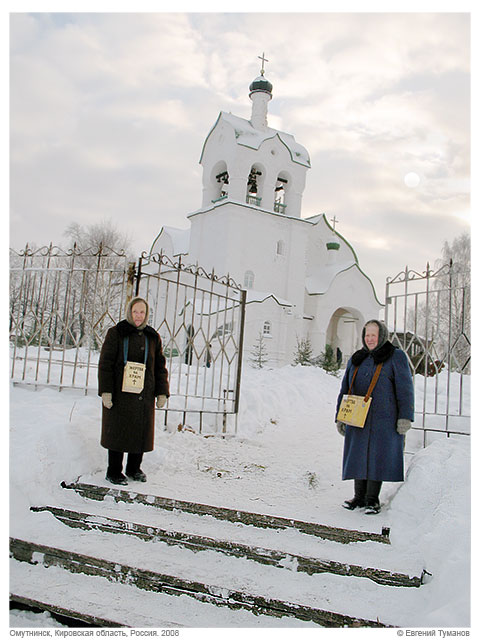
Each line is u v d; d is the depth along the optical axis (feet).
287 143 99.35
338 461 23.79
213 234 93.66
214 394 32.04
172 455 21.71
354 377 18.07
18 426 19.56
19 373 28.58
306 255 108.06
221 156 95.35
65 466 17.60
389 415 17.08
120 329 18.66
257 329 84.17
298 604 11.55
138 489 17.40
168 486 18.25
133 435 17.98
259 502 17.52
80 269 25.98
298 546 14.30
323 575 12.96
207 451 23.48
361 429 17.28
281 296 95.14
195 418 27.99
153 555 13.85
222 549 13.89
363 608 11.64
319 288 101.50
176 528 14.88
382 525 15.26
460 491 14.90
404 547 13.85
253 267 92.12
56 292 26.40
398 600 11.91
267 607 11.69
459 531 12.98
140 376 18.22
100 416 21.93
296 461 23.65
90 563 13.16
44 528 14.93
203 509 15.97
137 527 14.69
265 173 94.94
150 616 11.48
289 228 96.94
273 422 31.30
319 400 36.96
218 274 90.38
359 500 17.47
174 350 59.93
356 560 13.30
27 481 16.31
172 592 12.36
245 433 28.58
